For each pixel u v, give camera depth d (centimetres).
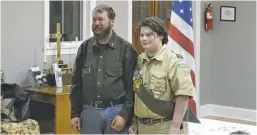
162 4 687
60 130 470
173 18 440
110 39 316
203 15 710
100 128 317
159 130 286
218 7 711
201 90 715
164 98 282
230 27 700
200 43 706
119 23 613
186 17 440
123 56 314
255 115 679
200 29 705
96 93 315
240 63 693
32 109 490
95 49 318
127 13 622
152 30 280
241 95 695
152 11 675
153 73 283
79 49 327
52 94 470
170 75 279
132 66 312
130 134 306
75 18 572
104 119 314
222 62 713
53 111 504
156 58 283
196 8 695
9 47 502
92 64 317
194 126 354
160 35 283
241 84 694
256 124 651
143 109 287
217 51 718
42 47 530
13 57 506
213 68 723
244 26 684
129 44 317
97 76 315
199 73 707
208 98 727
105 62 315
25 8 514
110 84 313
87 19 577
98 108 317
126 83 314
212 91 725
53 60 542
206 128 346
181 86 276
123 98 316
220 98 718
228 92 709
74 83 329
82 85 327
